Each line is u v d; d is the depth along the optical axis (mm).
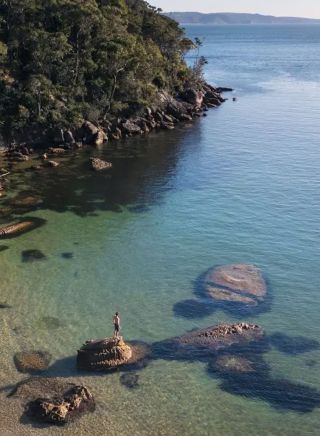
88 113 107750
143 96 120750
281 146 103562
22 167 88812
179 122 128500
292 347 42844
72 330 44719
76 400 35875
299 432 34562
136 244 61781
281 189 79562
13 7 109250
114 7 134000
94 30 115062
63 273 54562
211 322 46344
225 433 34375
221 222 68000
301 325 45938
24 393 36938
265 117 131625
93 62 111812
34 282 52562
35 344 42562
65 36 107062
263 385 38562
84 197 76500
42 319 46250
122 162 94062
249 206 73188
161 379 38969
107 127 111125
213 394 37688
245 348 42469
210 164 93188
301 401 37125
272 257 58344
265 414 36000
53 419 34375
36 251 59438
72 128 103125
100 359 39781
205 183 83250
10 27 111000
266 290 51406
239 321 46531
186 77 150875
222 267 55469
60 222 67562
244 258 58188
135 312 47781
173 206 73625
